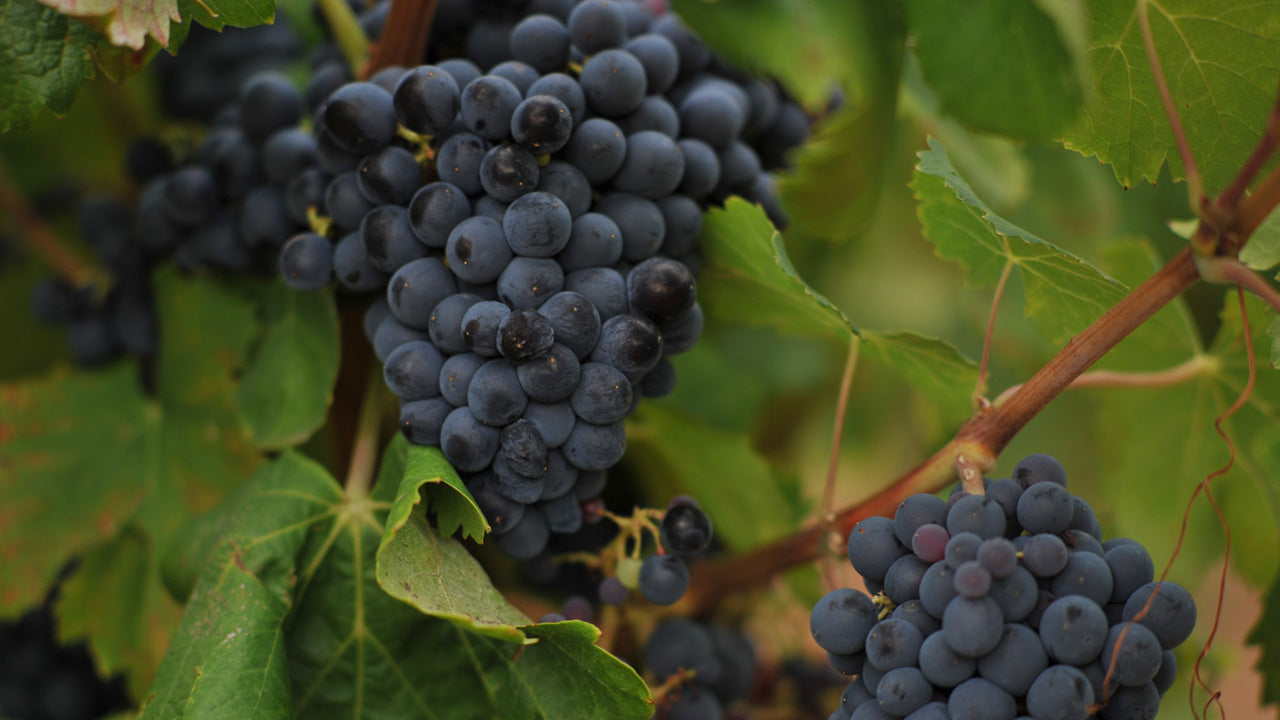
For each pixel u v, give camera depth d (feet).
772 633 3.04
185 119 3.02
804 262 3.16
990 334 2.63
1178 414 2.94
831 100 2.80
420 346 2.57
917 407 3.31
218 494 2.90
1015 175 3.18
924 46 2.56
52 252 3.17
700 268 2.75
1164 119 2.66
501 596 2.60
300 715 2.64
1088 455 3.26
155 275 2.93
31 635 3.05
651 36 2.64
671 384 2.64
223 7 2.59
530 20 2.62
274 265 2.78
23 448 2.94
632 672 2.54
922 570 2.48
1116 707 2.45
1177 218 3.31
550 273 2.54
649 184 2.60
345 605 2.67
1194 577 3.03
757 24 2.60
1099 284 2.62
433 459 2.55
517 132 2.53
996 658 2.43
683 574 2.63
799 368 3.31
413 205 2.56
